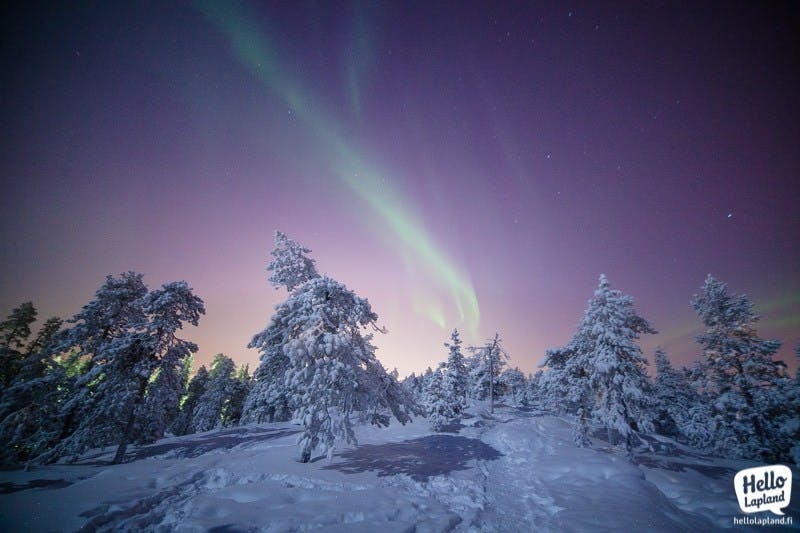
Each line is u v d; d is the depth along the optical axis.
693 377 26.44
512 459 20.83
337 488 12.77
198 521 9.87
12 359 26.98
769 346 23.64
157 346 21.78
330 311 15.97
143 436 21.78
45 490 12.89
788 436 21.98
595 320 22.22
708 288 26.56
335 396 15.23
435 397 28.28
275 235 28.56
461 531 10.77
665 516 12.06
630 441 19.73
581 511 12.29
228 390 47.22
